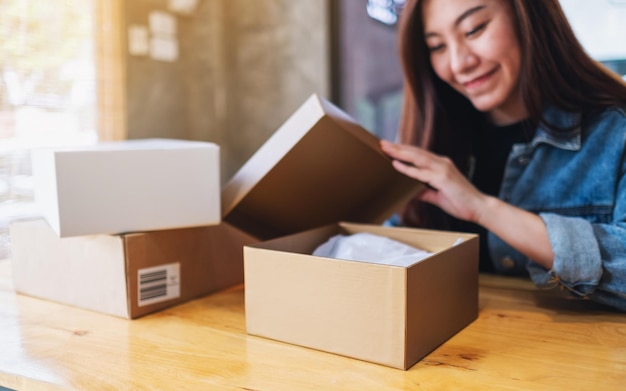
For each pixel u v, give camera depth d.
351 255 0.96
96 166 0.93
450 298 0.86
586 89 1.23
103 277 1.02
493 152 1.48
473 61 1.26
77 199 0.92
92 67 1.93
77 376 0.76
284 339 0.86
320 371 0.75
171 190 1.01
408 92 1.51
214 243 1.16
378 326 0.76
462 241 0.95
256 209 1.18
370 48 2.78
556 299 1.07
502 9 1.21
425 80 1.45
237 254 1.22
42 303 1.11
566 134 1.25
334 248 1.04
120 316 1.01
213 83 2.71
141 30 2.34
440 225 1.52
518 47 1.24
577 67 1.21
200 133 2.74
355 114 2.77
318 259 0.81
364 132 1.11
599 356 0.78
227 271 1.19
